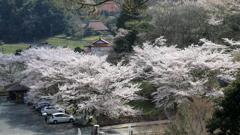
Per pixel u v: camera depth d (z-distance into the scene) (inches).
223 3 1170.0
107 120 972.6
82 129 948.6
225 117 416.5
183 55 912.9
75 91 982.4
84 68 1066.1
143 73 1087.6
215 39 1444.4
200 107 515.8
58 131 929.5
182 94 796.6
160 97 901.2
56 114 1080.2
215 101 767.1
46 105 1362.0
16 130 952.9
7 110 1374.3
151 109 1057.5
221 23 1320.1
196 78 901.8
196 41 1540.4
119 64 1059.9
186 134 475.8
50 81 1176.2
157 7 1651.1
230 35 1359.5
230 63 824.9
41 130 950.4
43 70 1230.3
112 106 958.4
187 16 1547.7
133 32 1731.1
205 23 1467.8
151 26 1657.2
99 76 1007.6
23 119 1155.9
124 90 964.6
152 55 1089.4
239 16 1255.5
